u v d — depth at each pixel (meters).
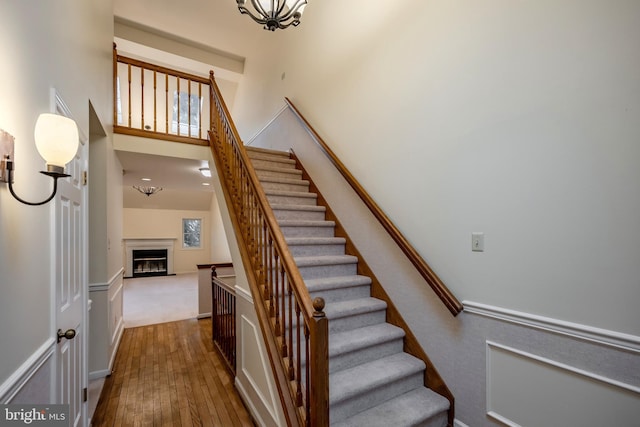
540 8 1.48
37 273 1.19
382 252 2.44
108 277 2.84
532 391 1.48
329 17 3.30
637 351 1.17
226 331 2.96
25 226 1.09
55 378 1.35
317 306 1.37
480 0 1.76
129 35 4.73
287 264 1.63
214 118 3.88
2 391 0.91
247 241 2.37
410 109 2.24
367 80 2.70
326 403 1.35
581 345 1.33
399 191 2.32
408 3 2.29
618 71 1.23
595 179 1.29
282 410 1.68
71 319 1.62
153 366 2.93
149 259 9.47
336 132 3.12
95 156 2.78
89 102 2.13
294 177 3.72
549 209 1.44
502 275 1.62
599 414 1.27
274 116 4.56
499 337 1.62
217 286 3.37
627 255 1.20
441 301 1.95
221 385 2.57
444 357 1.91
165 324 4.32
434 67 2.05
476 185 1.76
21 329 1.05
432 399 1.85
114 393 2.44
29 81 1.12
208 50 5.41
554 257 1.42
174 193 9.19
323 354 1.34
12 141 0.96
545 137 1.45
